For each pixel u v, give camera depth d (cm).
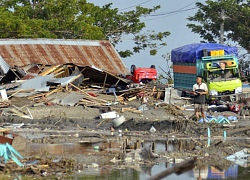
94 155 4347
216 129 5775
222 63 8181
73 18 12206
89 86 8612
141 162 4153
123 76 9494
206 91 7281
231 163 4228
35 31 11206
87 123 6197
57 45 9544
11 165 3819
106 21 13500
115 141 5100
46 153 4319
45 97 7419
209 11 13188
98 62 9569
